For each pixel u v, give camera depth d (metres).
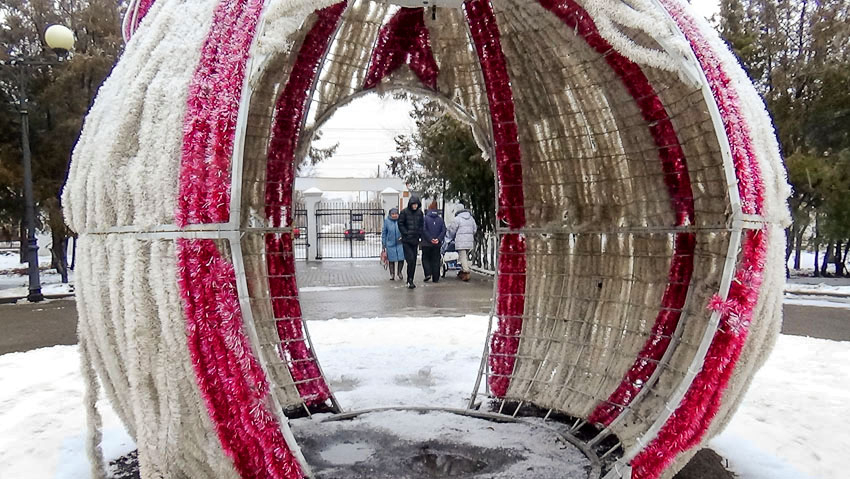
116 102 2.52
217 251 2.08
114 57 15.02
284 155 4.20
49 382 5.19
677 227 3.33
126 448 3.57
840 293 11.90
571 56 3.46
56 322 9.25
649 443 2.42
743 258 2.41
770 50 14.44
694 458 3.30
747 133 2.43
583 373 3.85
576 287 4.04
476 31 3.86
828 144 13.73
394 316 9.04
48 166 14.67
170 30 2.49
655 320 3.47
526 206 4.20
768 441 3.61
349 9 3.75
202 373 2.07
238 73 2.09
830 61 13.54
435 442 3.56
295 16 2.22
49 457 3.45
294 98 4.05
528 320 4.21
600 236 3.90
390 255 14.57
